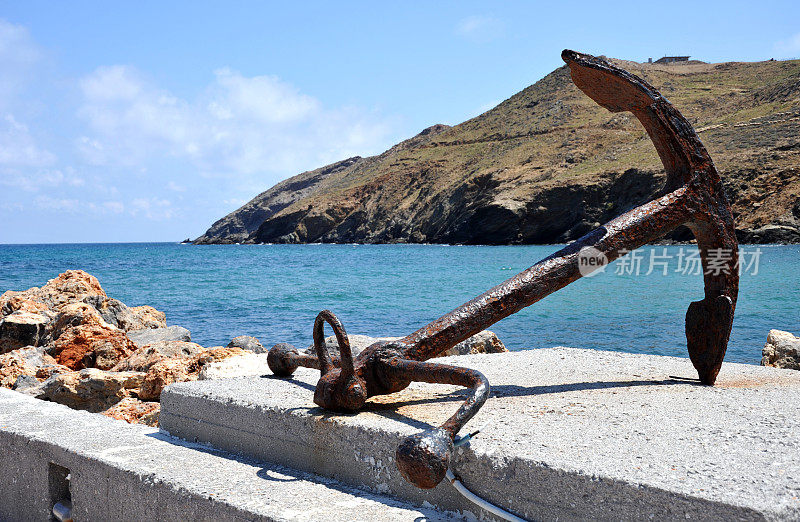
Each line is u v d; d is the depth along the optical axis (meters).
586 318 19.20
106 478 3.06
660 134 3.78
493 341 8.29
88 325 10.60
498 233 100.00
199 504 2.63
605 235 3.54
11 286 37.19
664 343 14.76
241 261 79.94
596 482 2.16
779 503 1.90
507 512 2.34
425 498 2.58
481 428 2.73
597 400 3.27
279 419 3.10
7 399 4.26
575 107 140.25
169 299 31.47
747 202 72.12
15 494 3.59
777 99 101.12
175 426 3.62
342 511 2.47
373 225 149.62
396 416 2.97
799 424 2.71
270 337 18.88
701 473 2.15
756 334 15.45
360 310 25.66
